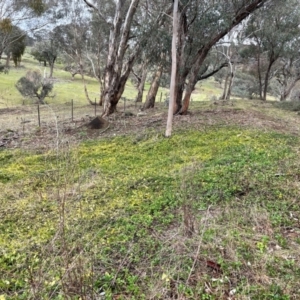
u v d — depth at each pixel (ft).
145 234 13.35
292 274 10.65
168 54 41.88
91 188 18.85
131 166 23.29
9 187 19.90
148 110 51.65
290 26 71.61
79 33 77.15
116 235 13.34
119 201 16.99
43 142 30.58
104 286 10.09
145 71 76.13
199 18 35.19
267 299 9.55
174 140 29.09
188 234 12.87
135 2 38.70
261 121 38.34
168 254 11.75
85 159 24.91
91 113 57.26
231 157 23.50
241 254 11.66
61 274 9.96
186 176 19.07
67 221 14.53
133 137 30.99
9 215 15.92
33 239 13.29
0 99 83.92
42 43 106.22
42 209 16.39
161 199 16.92
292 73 96.32
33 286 9.29
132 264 11.37
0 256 12.16
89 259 10.89
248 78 111.04
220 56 80.18
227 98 80.48
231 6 34.58
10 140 32.37
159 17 40.63
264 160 22.45
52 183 19.83
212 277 10.58
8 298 9.70
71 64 121.80
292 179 18.75
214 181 18.75
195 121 36.99
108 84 42.73
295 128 36.40
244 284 10.16
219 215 14.70
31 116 55.47
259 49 80.89
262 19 67.67
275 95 126.21
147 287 10.10
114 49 41.47
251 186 17.81
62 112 59.16
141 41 40.42
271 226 13.75
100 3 61.46
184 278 10.49
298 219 14.37
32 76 87.35
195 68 39.88
